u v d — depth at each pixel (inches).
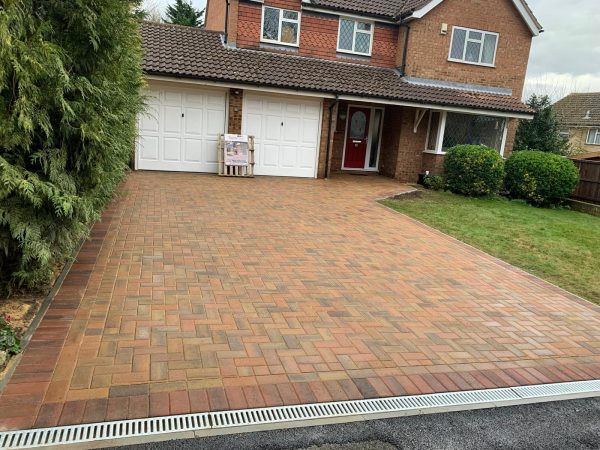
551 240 377.4
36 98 154.9
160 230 292.8
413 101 578.6
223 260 247.8
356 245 301.9
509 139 676.1
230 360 150.6
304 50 612.1
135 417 119.5
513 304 227.9
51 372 134.2
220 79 508.4
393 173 652.1
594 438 131.0
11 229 160.1
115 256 237.9
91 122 176.2
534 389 152.9
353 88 561.0
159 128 527.8
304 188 501.7
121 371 138.4
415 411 134.7
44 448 106.5
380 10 637.3
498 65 661.9
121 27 189.9
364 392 140.8
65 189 176.7
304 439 119.0
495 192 592.7
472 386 150.7
